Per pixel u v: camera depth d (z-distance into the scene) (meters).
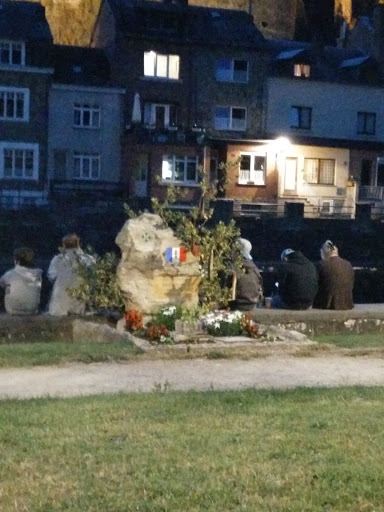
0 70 51.72
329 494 5.63
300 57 59.44
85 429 7.30
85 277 13.83
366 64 61.00
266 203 54.25
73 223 41.94
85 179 54.16
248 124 58.41
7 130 51.97
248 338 12.30
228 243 14.18
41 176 52.66
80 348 11.49
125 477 5.98
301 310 14.83
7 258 40.38
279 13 76.44
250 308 14.38
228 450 6.64
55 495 5.62
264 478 5.92
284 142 57.31
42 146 52.69
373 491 5.70
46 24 54.47
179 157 54.31
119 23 55.41
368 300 27.31
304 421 7.62
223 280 14.34
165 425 7.46
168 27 56.72
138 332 12.43
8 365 10.55
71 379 9.90
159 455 6.50
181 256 13.30
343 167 59.19
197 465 6.24
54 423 7.48
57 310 14.39
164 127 54.44
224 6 75.06
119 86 54.81
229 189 56.25
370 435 7.12
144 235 13.34
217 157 57.44
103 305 13.52
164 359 11.26
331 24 79.06
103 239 42.38
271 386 9.59
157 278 13.15
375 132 61.06
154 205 14.16
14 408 8.04
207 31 57.78
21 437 7.01
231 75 57.88
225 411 8.02
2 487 5.78
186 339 11.94
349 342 12.60
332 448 6.71
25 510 5.36
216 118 57.81
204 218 14.26
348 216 50.50
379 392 9.03
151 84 56.06
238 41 57.78
